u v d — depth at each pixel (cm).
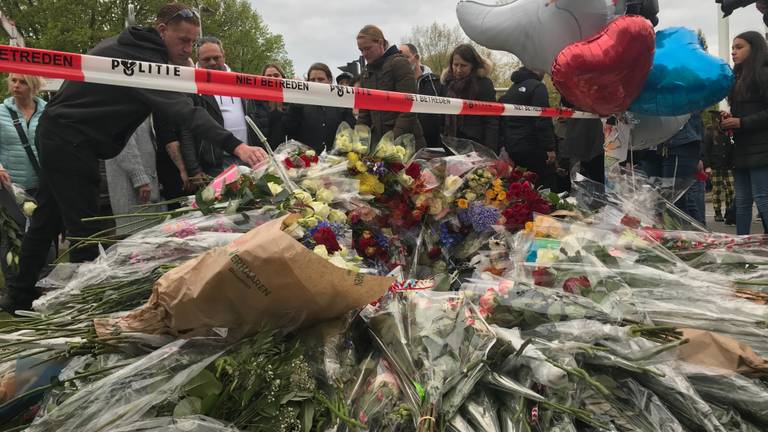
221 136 266
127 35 289
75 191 300
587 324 183
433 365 164
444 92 506
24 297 323
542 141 481
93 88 291
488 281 213
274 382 150
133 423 141
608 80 293
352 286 159
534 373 165
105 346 165
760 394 169
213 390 147
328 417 155
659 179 389
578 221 262
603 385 170
